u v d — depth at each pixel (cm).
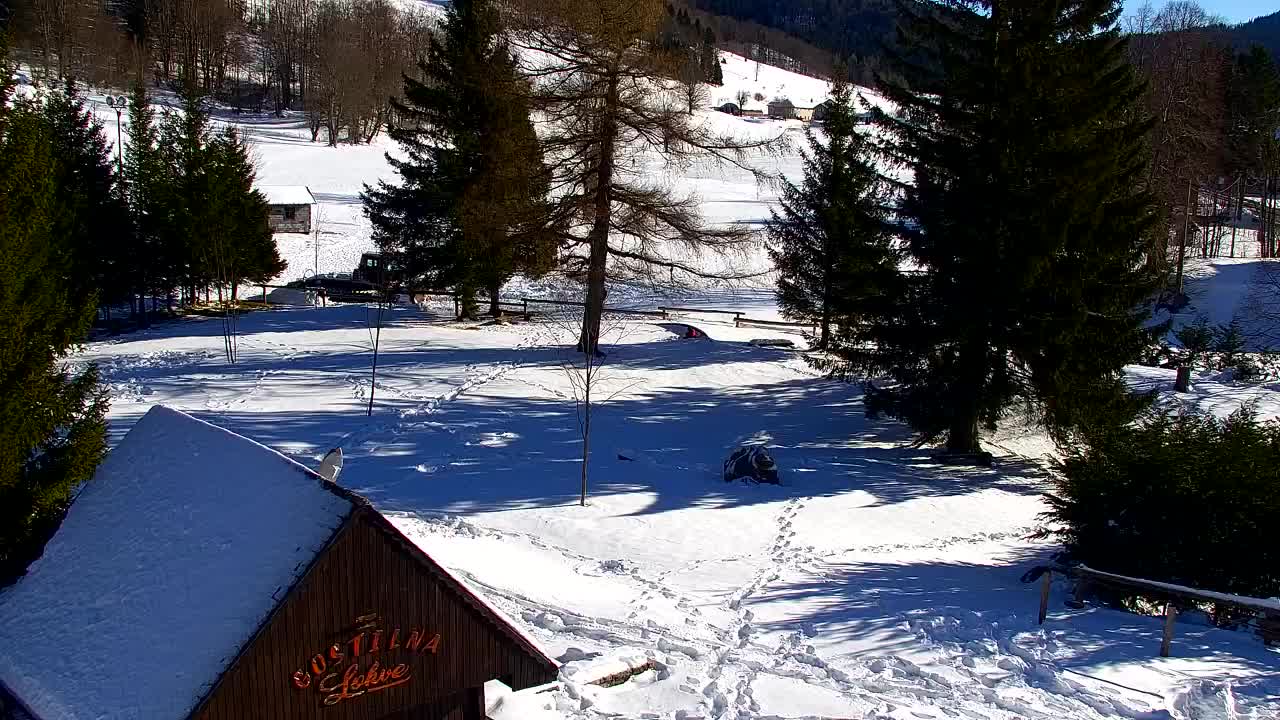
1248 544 1447
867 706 1119
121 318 4281
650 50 2859
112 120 8250
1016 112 2252
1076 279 2309
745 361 3356
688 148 2983
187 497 841
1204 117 5497
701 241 3041
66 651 776
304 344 3456
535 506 1919
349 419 2484
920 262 2494
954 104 2373
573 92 2872
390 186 3997
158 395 2698
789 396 2989
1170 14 5481
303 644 722
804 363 3375
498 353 3350
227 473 833
